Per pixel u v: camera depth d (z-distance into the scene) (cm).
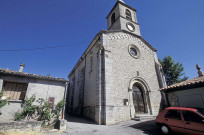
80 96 1470
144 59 1456
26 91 714
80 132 655
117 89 1058
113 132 657
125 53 1311
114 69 1131
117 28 1638
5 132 546
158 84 1397
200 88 758
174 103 895
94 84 1173
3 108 636
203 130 462
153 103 1225
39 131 635
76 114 1477
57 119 744
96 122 909
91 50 1502
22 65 1205
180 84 882
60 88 822
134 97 1173
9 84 700
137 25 1770
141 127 742
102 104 932
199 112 512
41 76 770
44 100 740
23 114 661
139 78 1262
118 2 1791
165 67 1997
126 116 994
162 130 602
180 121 541
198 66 1048
